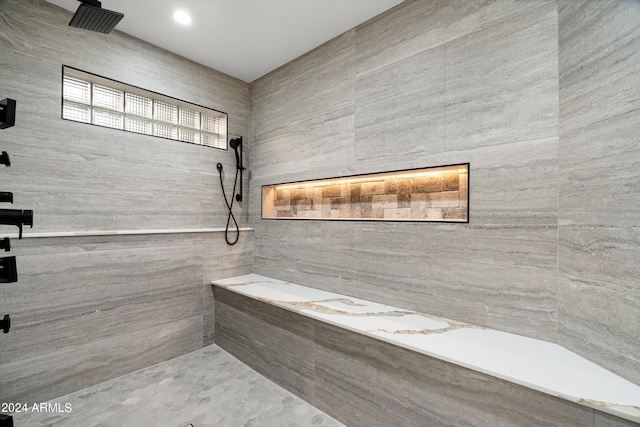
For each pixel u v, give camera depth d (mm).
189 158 2648
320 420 1777
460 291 1711
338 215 2488
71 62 2027
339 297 2219
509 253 1547
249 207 3088
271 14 2061
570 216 1338
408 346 1412
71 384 2000
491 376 1210
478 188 1646
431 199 1962
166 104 2613
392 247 2002
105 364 2148
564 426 1050
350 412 1715
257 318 2340
